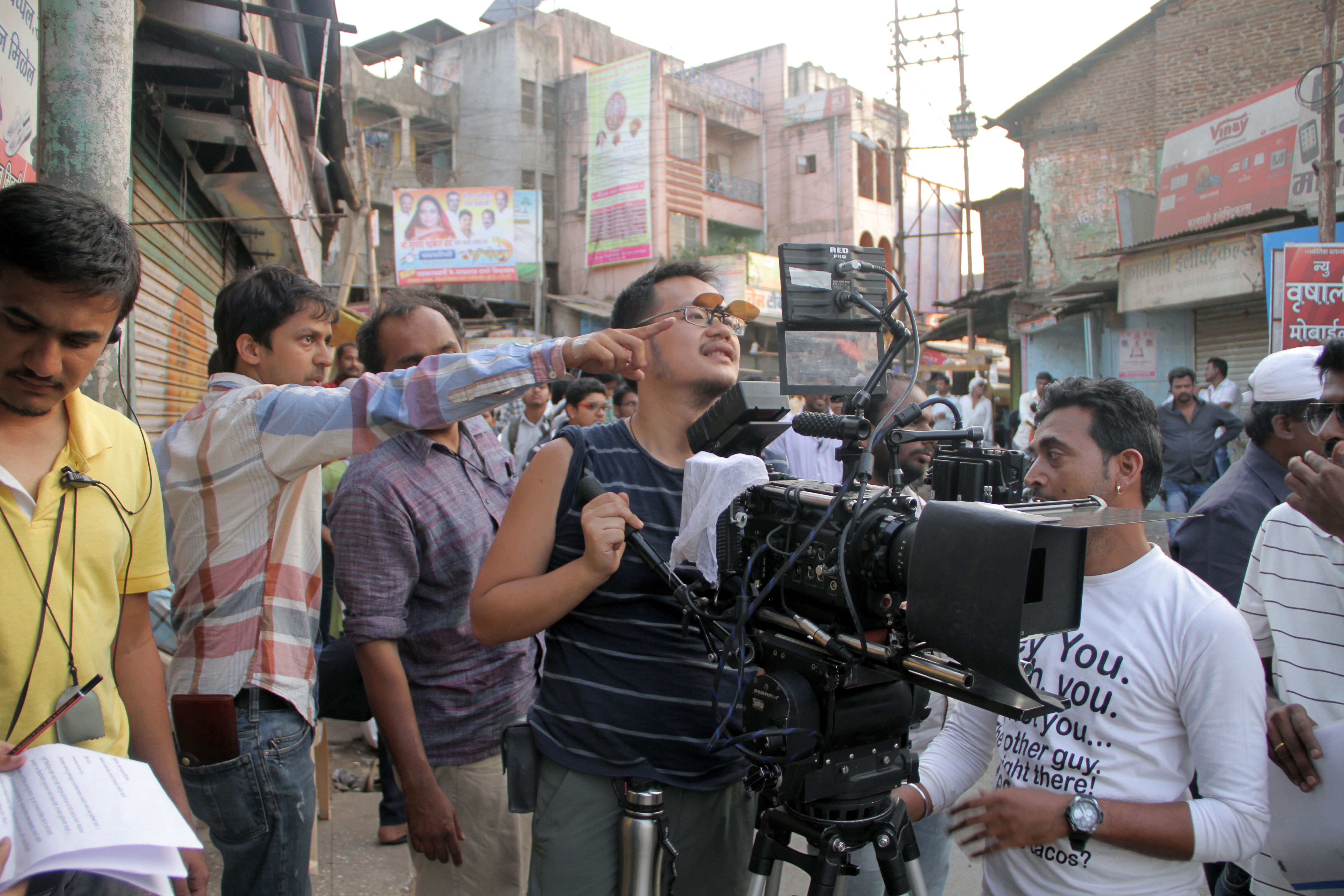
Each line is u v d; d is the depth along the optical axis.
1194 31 13.80
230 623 1.89
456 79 25.98
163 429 5.82
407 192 20.52
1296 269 6.54
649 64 23.56
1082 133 15.20
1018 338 16.22
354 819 3.64
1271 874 1.78
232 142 5.48
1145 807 1.43
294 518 1.97
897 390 2.53
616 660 1.68
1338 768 1.64
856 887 2.11
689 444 1.70
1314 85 10.11
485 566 1.71
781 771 1.41
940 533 1.19
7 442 1.41
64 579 1.44
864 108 27.33
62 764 1.23
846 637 1.37
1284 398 2.25
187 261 6.52
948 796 1.77
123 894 1.47
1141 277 12.26
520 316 25.38
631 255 23.75
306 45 7.14
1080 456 1.64
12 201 1.26
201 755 1.85
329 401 1.77
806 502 1.45
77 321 1.31
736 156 27.88
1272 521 1.93
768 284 22.36
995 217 19.16
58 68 2.29
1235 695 1.45
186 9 4.66
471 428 2.54
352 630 2.08
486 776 2.25
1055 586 1.26
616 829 1.68
